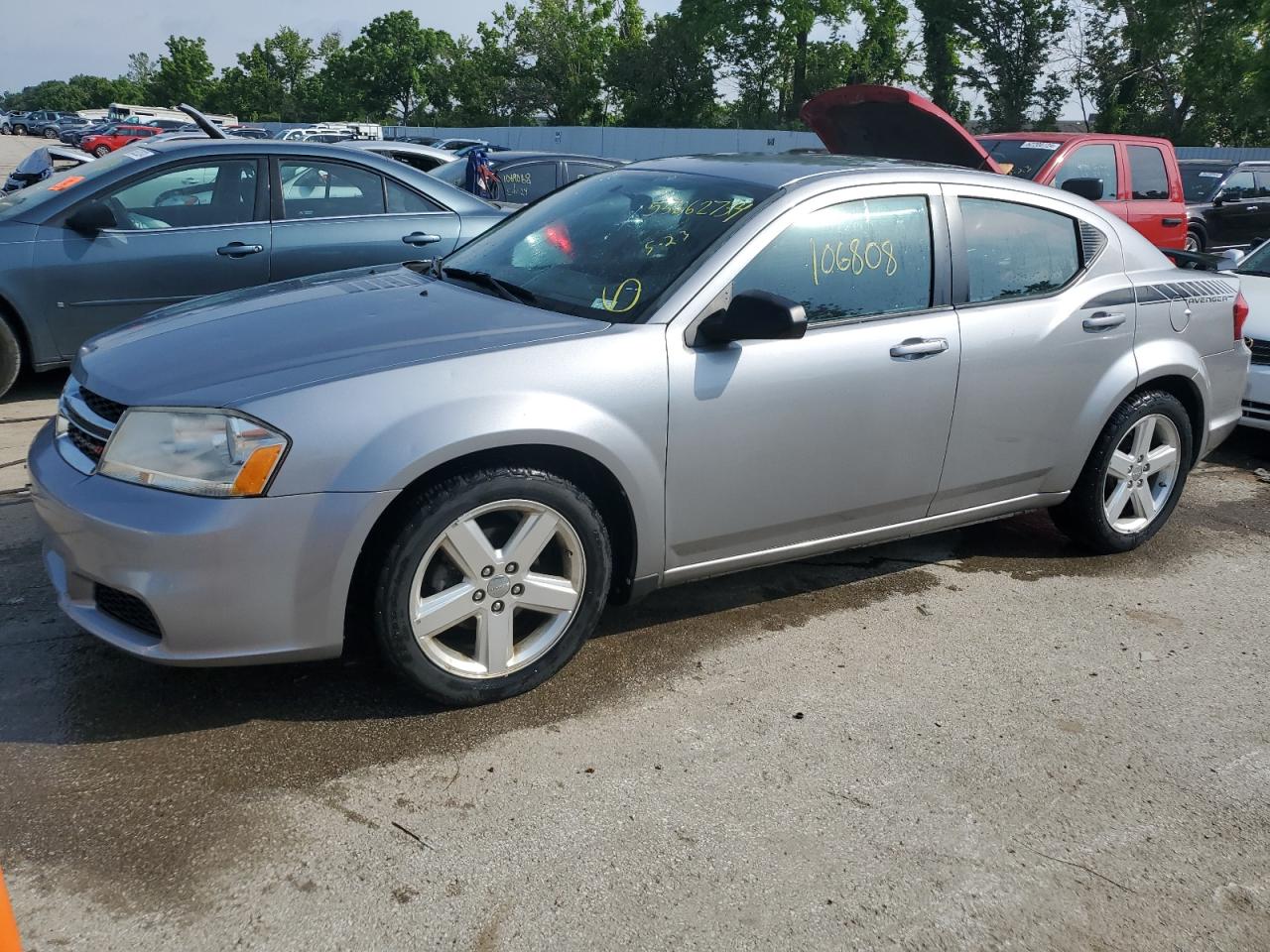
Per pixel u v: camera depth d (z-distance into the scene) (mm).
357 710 3088
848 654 3639
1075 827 2779
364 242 6559
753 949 2285
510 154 11391
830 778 2910
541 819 2658
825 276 3580
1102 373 4270
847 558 4500
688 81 50438
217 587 2688
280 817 2600
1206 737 3258
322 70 77625
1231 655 3809
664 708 3215
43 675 3168
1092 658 3727
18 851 2422
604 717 3145
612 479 3174
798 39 48250
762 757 2990
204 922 2250
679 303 3281
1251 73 32281
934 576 4375
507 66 60938
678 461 3256
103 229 5988
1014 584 4340
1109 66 37344
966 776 2965
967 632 3875
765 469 3443
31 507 4445
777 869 2539
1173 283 4547
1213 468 6336
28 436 5445
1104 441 4391
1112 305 4285
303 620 2787
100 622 2838
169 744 2871
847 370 3533
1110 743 3188
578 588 3195
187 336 3203
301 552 2727
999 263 4039
